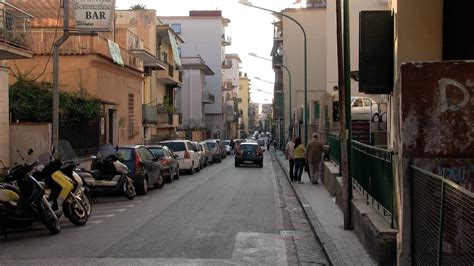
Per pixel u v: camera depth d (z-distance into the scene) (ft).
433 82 20.99
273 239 34.53
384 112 82.48
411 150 21.22
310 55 211.82
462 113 20.81
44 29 92.12
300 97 211.41
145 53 121.49
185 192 64.34
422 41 34.78
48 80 87.76
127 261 27.66
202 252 30.04
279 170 113.09
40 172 37.14
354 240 32.42
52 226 35.22
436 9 34.73
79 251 30.17
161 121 152.15
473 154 20.75
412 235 21.30
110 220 42.01
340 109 37.29
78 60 88.07
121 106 104.99
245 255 29.58
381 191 31.09
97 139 83.66
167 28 159.53
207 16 297.53
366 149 38.06
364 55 39.70
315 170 72.74
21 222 33.55
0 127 62.28
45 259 28.17
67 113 77.66
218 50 297.53
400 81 21.36
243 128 470.80
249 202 54.60
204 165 125.39
